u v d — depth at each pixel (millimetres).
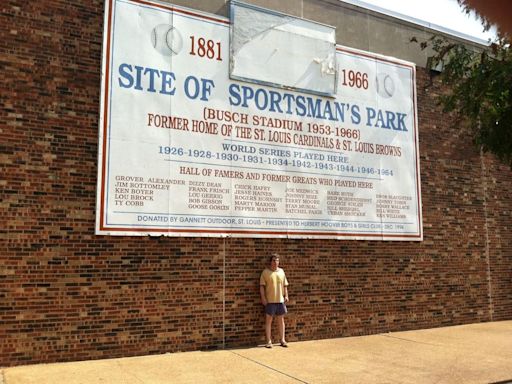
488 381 7488
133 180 9164
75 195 8703
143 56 9555
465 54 10539
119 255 8914
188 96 9875
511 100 8961
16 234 8227
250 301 10008
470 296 13219
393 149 12391
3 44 8516
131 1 9570
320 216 11039
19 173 8367
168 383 7156
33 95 8617
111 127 9102
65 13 9023
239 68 10469
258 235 10227
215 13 10453
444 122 13469
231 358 8805
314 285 10820
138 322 8938
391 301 11828
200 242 9648
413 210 12484
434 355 9266
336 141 11516
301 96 11188
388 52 12773
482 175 13992
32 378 7305
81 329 8477
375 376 7695
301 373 7824
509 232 14320
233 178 10117
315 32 11547
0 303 7988
